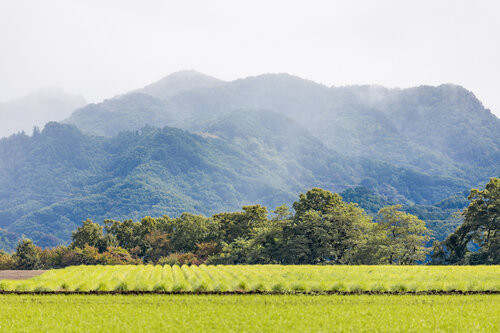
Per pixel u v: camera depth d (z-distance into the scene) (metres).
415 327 28.98
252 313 32.62
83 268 67.00
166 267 71.94
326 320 30.67
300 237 96.50
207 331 28.08
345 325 29.38
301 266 68.75
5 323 29.78
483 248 92.69
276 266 69.50
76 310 33.38
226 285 42.66
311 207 108.69
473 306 35.34
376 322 30.09
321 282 43.47
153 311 33.16
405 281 47.12
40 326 29.17
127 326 29.02
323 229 95.25
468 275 51.97
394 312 33.09
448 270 58.16
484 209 91.81
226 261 106.50
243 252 105.88
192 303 36.41
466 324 29.67
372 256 90.19
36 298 38.19
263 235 101.50
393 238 92.56
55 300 37.38
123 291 41.25
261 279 48.44
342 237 97.31
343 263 94.06
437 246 96.94
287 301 37.50
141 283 43.50
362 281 47.03
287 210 102.94
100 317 31.19
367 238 96.50
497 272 55.28
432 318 31.23
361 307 35.03
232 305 35.53
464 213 94.19
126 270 62.28
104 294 40.03
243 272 57.25
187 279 48.72
